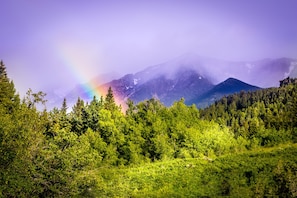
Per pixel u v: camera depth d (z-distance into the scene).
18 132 16.06
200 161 44.50
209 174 37.09
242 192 27.70
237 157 44.00
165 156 56.44
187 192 30.88
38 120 18.88
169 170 40.94
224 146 62.59
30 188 15.72
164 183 34.66
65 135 19.67
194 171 38.75
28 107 18.78
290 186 24.89
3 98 48.22
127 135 59.31
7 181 14.72
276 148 54.25
